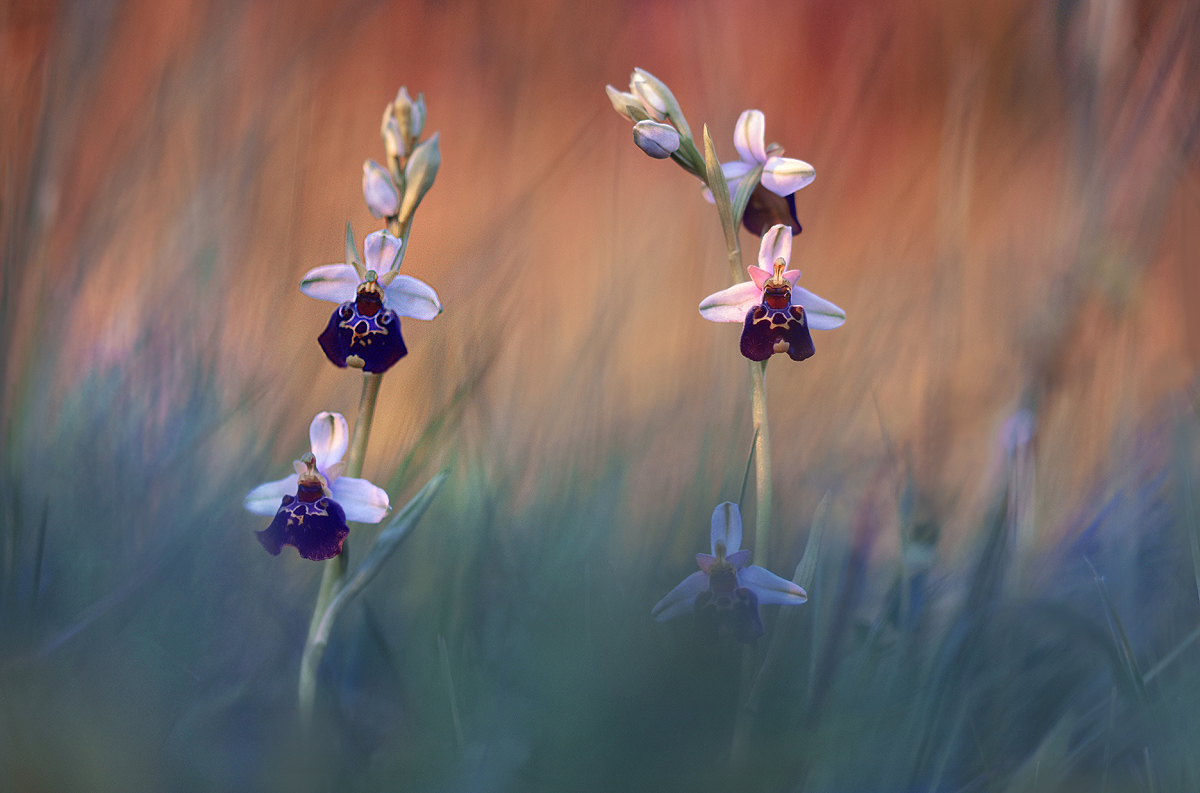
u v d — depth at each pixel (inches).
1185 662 47.8
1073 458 51.7
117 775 46.3
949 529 50.8
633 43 80.6
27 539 48.8
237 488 49.6
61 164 52.3
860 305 54.3
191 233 53.5
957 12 62.1
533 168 73.7
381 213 47.9
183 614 48.3
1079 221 52.0
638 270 60.5
